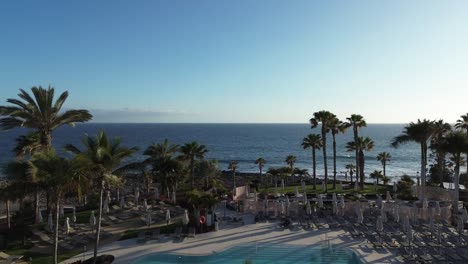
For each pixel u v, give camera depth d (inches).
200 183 2365.9
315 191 2175.2
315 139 2359.7
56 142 7662.4
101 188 909.8
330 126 2335.1
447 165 3159.5
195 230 1289.4
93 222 1251.2
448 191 1731.1
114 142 936.9
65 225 1176.8
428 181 2896.2
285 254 1053.8
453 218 1322.6
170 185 1849.2
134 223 1398.9
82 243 1122.0
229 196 1993.1
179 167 1850.4
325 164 2293.3
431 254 987.9
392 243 1093.8
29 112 1310.3
